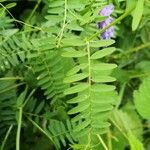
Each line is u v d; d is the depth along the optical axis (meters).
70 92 0.28
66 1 0.31
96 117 0.28
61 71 0.33
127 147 0.48
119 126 0.47
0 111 0.35
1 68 0.33
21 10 0.45
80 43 0.29
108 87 0.28
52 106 0.37
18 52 0.33
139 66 0.52
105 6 0.33
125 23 0.48
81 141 0.34
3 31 0.34
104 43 0.29
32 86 0.38
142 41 0.52
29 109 0.37
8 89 0.36
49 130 0.36
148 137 0.52
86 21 0.30
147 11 0.40
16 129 0.38
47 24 0.32
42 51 0.32
